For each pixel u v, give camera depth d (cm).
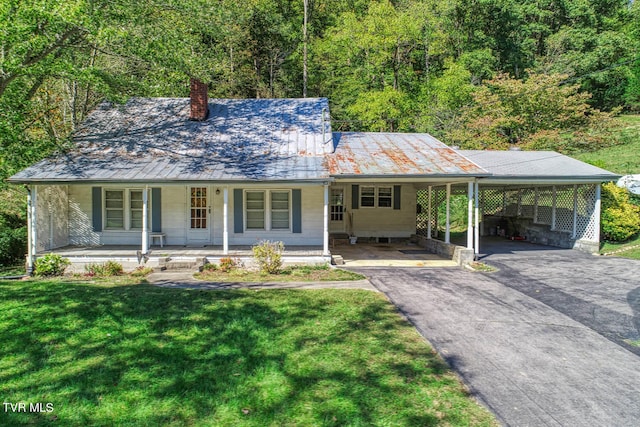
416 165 1253
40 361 503
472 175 1168
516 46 3541
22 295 775
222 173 1152
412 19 2703
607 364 521
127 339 572
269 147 1347
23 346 545
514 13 3547
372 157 1329
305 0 3133
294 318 668
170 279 1005
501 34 3644
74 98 1861
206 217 1398
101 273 1085
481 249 1517
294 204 1385
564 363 522
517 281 979
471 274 1066
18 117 1311
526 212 1872
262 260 1102
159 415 391
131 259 1177
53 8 984
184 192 1390
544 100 2423
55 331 597
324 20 3441
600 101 3953
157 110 1566
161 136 1388
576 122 2569
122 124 1468
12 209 1672
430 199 1596
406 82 2973
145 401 415
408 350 550
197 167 1190
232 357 518
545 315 716
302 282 974
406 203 1805
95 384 448
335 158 1305
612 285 936
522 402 423
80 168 1180
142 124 1470
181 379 460
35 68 1116
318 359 514
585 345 583
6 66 1042
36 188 1167
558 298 827
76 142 1350
